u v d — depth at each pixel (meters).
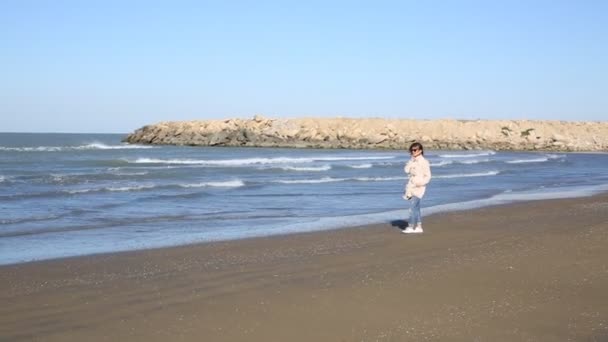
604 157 63.12
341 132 86.12
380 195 21.12
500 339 5.59
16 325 5.93
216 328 5.85
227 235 11.97
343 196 20.72
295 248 10.30
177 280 7.78
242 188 23.66
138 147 73.62
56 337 5.59
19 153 52.47
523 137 91.38
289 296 6.98
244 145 82.81
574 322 6.08
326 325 5.96
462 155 63.84
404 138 86.56
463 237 11.32
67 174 29.12
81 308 6.50
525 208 16.80
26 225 13.25
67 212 15.57
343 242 10.94
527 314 6.34
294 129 86.62
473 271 8.27
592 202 18.31
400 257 9.35
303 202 18.78
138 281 7.73
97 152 58.16
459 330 5.82
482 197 20.69
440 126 92.50
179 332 5.73
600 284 7.57
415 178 12.02
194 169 35.06
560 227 12.46
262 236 11.78
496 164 46.47
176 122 92.06
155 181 26.20
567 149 86.69
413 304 6.69
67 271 8.35
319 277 7.96
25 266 8.70
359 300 6.83
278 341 5.51
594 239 10.67
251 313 6.32
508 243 10.42
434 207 17.36
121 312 6.35
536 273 8.14
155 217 14.97
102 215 15.20
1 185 22.86
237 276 8.02
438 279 7.82
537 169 40.22
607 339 5.59
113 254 9.73
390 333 5.73
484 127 93.25
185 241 11.16
